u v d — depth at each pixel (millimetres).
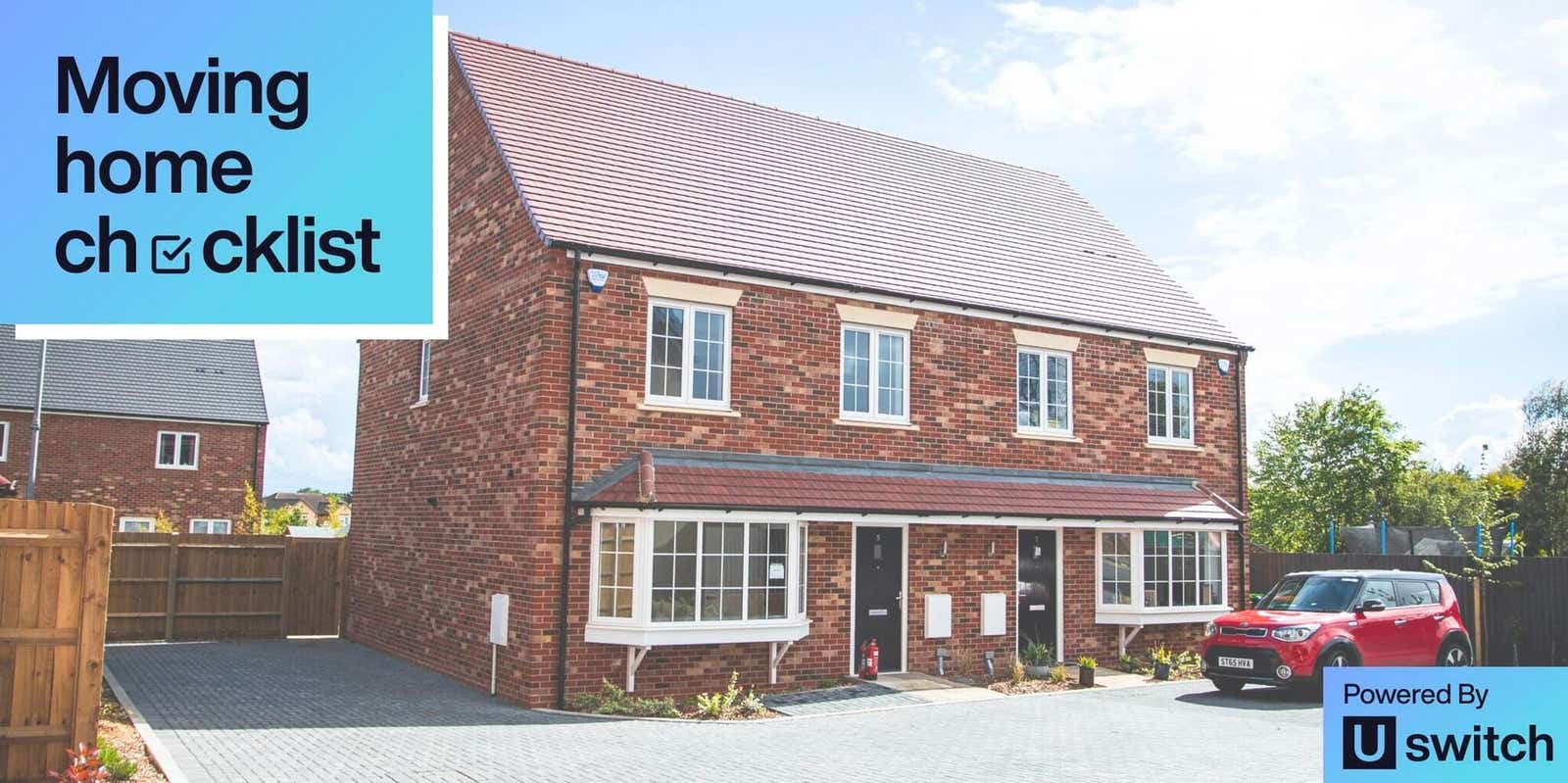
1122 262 22250
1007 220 21594
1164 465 19953
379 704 13234
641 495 13438
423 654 16609
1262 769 10430
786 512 14398
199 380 34344
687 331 15023
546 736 11445
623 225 14883
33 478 27391
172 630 19391
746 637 14195
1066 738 12039
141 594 19250
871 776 9914
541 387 13789
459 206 17062
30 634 8328
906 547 16641
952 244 19344
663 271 14812
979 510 16203
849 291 16359
